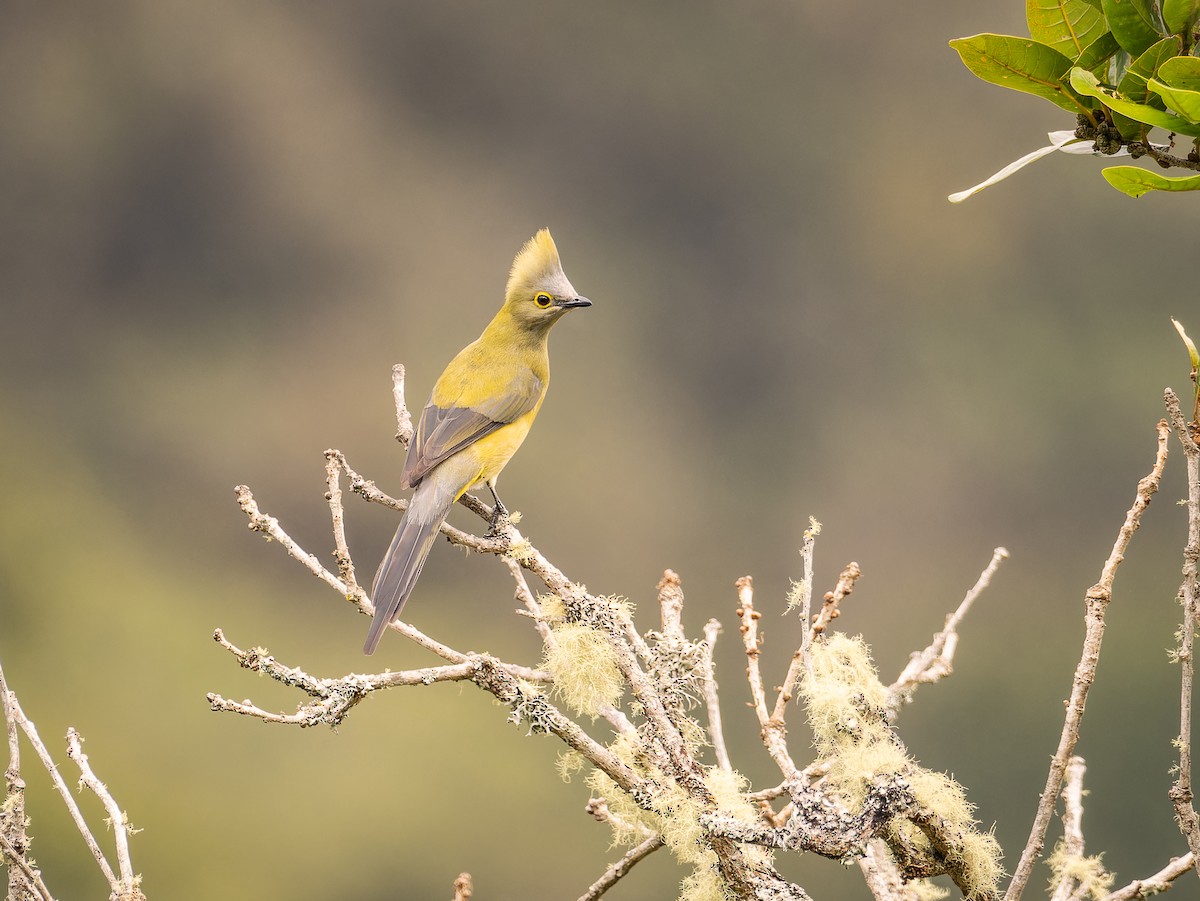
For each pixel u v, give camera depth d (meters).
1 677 3.71
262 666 3.31
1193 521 3.14
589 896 3.71
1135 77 3.03
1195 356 3.22
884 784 3.25
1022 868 3.13
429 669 3.44
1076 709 3.20
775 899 3.29
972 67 3.19
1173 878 3.31
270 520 3.68
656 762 3.49
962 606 3.96
